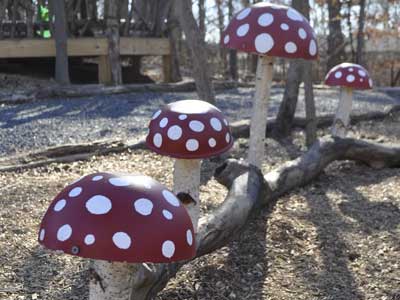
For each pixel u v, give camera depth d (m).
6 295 3.22
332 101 10.73
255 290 3.47
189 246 1.92
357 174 6.04
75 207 1.84
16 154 6.23
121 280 2.18
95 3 12.73
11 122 7.93
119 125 7.96
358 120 9.09
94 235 1.78
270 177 4.98
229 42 3.98
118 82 12.07
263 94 4.41
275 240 4.13
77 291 3.30
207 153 3.15
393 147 6.24
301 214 4.69
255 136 4.50
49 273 3.50
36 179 5.43
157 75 16.08
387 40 20.67
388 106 10.00
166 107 3.34
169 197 1.96
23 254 3.74
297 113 9.14
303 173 5.38
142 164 6.12
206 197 5.00
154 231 1.82
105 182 1.91
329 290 3.51
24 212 4.49
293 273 3.71
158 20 13.12
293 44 3.86
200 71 6.37
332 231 4.36
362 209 4.89
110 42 11.95
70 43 11.68
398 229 4.44
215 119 3.22
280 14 3.94
